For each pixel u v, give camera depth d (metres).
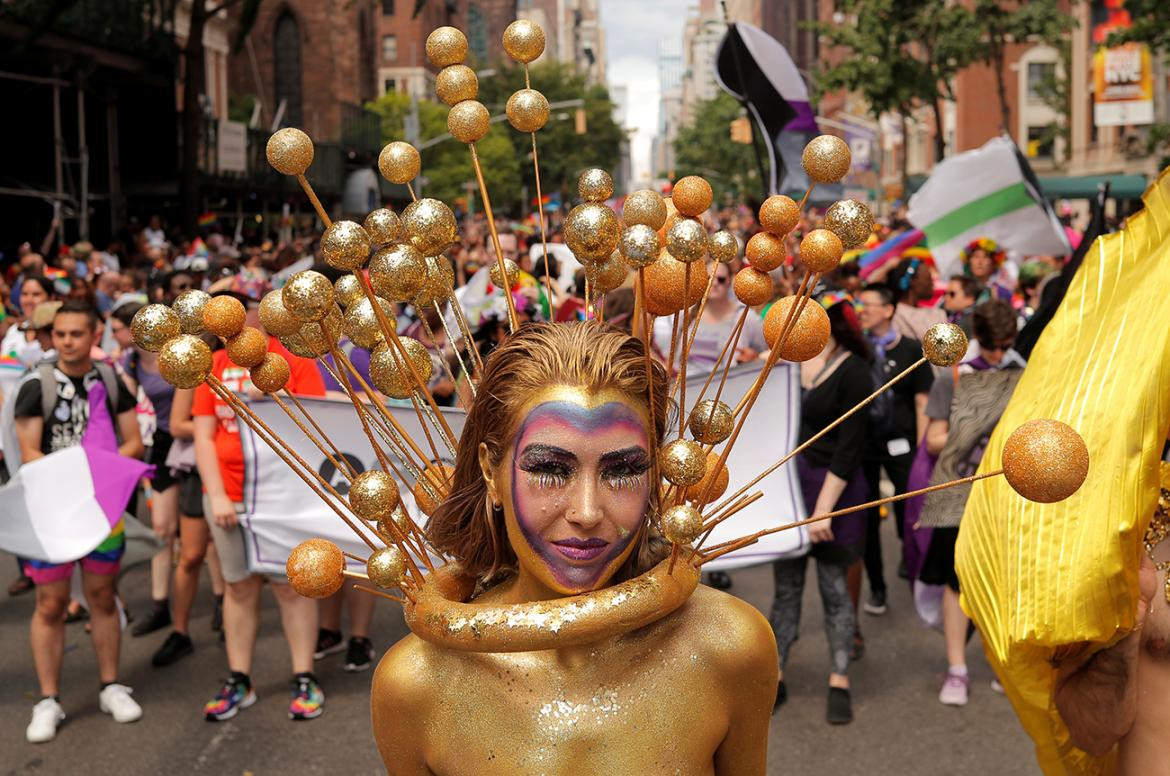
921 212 10.01
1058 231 9.63
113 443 5.19
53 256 22.23
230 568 5.09
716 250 1.75
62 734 5.05
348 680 5.63
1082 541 2.14
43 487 4.89
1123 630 2.16
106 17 21.62
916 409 6.35
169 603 6.82
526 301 7.47
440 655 1.72
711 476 1.78
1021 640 2.21
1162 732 2.27
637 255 1.58
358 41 62.31
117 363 6.71
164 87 24.95
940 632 6.28
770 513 4.89
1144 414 2.10
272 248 22.62
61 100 23.77
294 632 5.18
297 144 1.63
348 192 42.25
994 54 28.70
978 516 2.39
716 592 1.79
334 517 4.95
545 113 1.80
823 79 29.53
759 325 5.83
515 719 1.66
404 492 4.54
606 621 1.58
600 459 1.59
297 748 4.87
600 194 1.75
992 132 54.50
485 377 1.68
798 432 4.91
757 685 1.75
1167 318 2.11
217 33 43.78
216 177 27.39
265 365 1.70
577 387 1.60
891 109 30.25
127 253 20.45
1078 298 2.34
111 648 5.24
